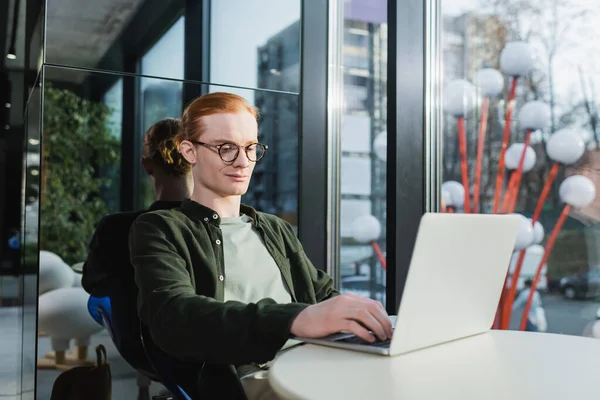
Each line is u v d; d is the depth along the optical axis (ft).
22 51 15.72
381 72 7.83
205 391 3.69
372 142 7.97
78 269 5.85
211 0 7.10
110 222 4.98
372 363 2.69
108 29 6.35
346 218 8.14
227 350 3.17
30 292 6.55
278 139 7.55
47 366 5.64
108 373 5.45
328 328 3.00
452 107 7.13
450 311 3.14
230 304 3.34
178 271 3.89
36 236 5.99
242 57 7.32
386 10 7.64
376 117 7.91
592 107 5.96
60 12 6.11
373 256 7.95
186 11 6.91
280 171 7.56
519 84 6.59
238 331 3.16
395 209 6.98
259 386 3.60
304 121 7.98
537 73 6.42
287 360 2.73
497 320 6.73
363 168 8.03
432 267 2.88
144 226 4.21
